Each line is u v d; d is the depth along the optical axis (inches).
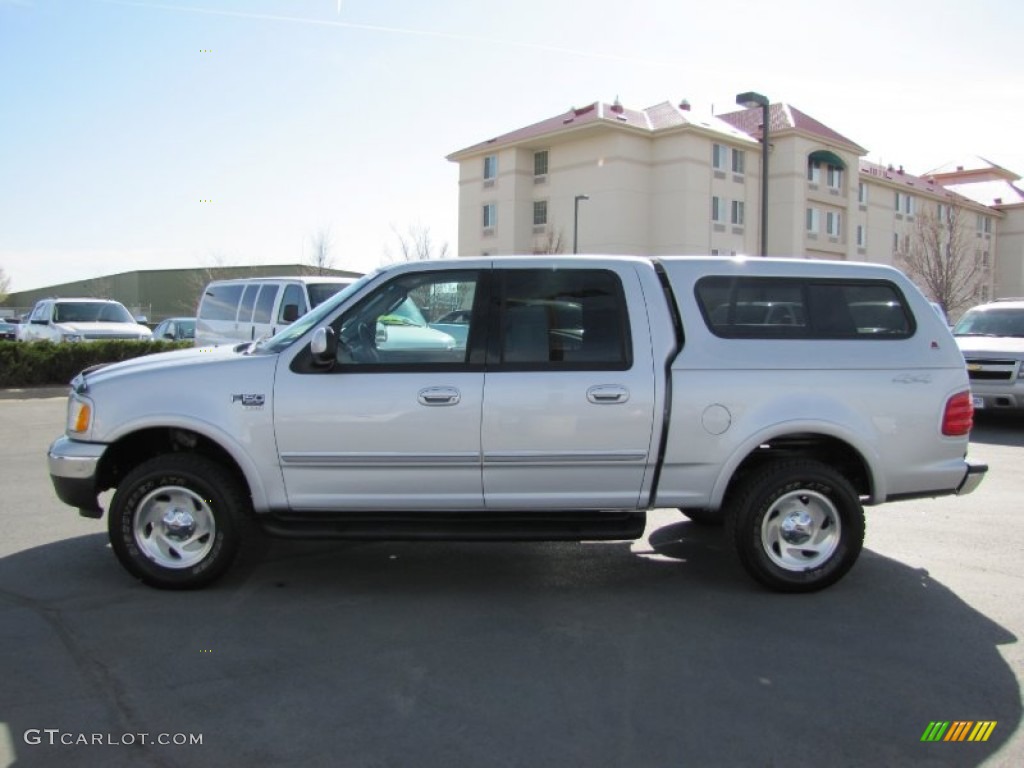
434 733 135.5
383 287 201.0
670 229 1840.6
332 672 157.9
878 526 269.0
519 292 199.2
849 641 175.0
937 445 204.8
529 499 197.5
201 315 578.6
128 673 156.6
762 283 205.3
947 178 3149.6
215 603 194.1
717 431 196.4
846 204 2134.6
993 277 2765.7
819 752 131.0
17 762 126.1
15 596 196.5
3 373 640.4
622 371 195.0
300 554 235.1
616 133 1808.6
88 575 211.8
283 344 202.7
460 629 180.4
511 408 192.5
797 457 206.2
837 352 201.9
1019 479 344.5
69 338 751.7
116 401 196.1
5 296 3085.6
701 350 198.4
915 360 204.5
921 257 2026.3
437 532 194.4
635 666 161.6
